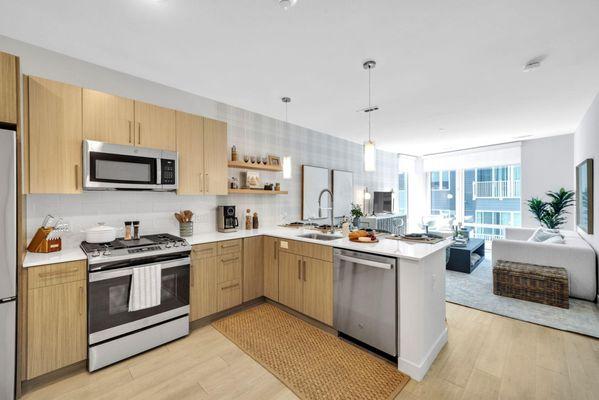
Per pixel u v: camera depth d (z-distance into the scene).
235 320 2.75
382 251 2.03
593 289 3.17
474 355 2.13
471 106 3.60
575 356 2.11
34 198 2.17
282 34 1.99
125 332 2.08
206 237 2.88
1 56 1.64
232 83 2.86
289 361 2.07
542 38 2.03
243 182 3.68
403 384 1.81
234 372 1.95
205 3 1.66
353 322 2.25
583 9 1.70
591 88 3.00
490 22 1.84
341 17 1.79
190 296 2.52
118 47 2.18
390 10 1.72
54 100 2.02
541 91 3.09
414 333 1.88
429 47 2.16
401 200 7.77
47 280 1.80
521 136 5.44
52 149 2.01
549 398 1.67
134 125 2.42
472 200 6.97
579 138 4.49
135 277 2.10
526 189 5.84
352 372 1.93
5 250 1.60
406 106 3.59
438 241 2.37
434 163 7.50
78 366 1.96
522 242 3.59
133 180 2.36
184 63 2.44
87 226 2.43
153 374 1.93
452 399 1.67
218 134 3.08
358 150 5.93
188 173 2.80
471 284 3.77
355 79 2.76
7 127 1.70
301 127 4.58
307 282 2.64
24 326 1.72
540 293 3.13
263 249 3.17
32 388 1.78
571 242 3.71
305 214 4.57
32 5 1.67
